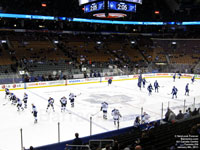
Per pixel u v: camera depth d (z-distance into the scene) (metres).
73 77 35.59
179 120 13.70
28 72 33.44
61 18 47.19
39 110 19.31
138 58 49.62
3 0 40.97
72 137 13.12
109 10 23.66
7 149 11.44
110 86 32.84
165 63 46.00
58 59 41.09
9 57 37.69
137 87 31.94
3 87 28.69
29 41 46.56
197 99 17.25
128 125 15.27
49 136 13.30
